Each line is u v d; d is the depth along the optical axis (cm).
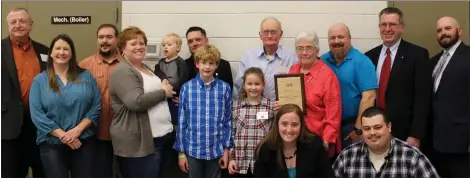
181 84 316
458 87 299
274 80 304
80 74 278
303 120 262
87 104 274
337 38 307
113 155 313
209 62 283
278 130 260
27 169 321
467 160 308
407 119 305
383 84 312
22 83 297
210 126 285
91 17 366
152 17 366
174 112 314
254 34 365
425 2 358
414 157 241
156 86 279
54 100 266
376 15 361
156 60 366
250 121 288
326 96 286
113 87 271
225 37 366
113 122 276
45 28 367
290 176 262
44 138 268
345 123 308
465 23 356
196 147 285
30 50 308
